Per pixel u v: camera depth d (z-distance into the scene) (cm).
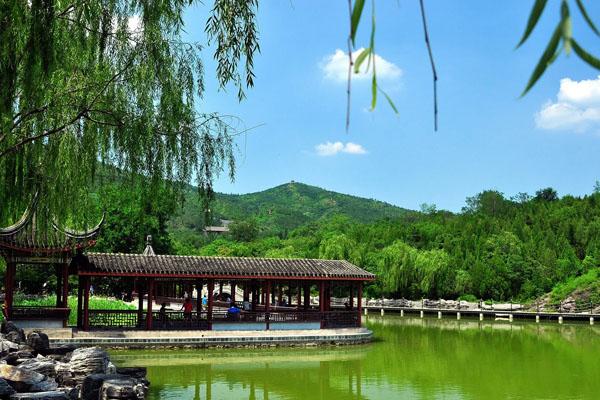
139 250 4575
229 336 2916
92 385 1348
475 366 2517
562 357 2820
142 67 1079
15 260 2527
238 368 2369
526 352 3002
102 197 1237
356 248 6562
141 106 1109
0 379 1096
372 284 6291
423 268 5988
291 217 19462
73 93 1055
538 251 6500
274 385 2041
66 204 1153
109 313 2794
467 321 4972
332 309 3484
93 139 1117
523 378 2228
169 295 5616
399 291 6197
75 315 3281
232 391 1920
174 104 1141
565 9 181
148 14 1077
